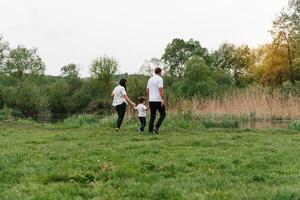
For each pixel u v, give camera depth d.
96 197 7.48
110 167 9.77
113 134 18.45
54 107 94.00
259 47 98.44
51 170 9.73
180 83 70.19
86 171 9.44
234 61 117.12
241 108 27.77
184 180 8.83
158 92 19.00
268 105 28.05
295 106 28.03
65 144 14.83
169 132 19.44
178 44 118.06
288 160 11.25
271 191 7.76
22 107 83.69
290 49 80.50
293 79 82.12
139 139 16.44
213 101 28.47
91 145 14.52
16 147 14.13
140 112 19.95
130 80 62.50
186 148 13.65
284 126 24.31
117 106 20.05
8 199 7.32
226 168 10.16
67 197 7.44
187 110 27.30
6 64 112.38
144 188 7.95
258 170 9.94
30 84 91.50
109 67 96.25
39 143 15.69
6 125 26.78
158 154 12.23
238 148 13.66
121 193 7.74
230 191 7.84
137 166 10.20
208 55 118.69
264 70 86.69
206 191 7.89
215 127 23.66
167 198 7.46
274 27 80.62
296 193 7.50
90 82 97.81
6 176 9.21
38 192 7.78
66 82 100.56
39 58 116.12
